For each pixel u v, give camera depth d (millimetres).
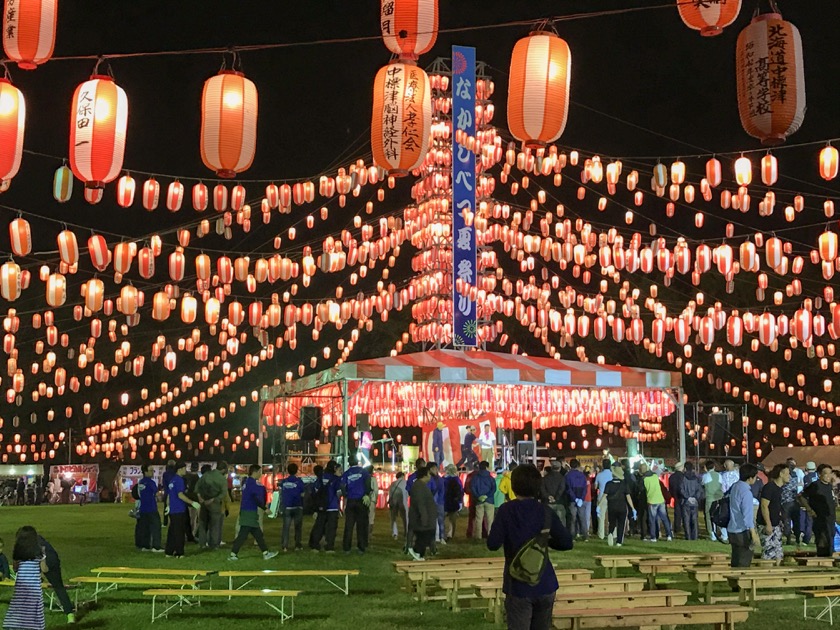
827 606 10562
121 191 16188
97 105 10758
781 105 9289
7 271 17906
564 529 6449
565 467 18469
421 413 28625
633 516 17844
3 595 11586
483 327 28078
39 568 8742
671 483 18484
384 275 28031
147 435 50031
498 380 23438
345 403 22297
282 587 12141
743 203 18844
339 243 22594
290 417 28469
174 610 10625
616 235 21984
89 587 12188
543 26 10711
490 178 28406
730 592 11570
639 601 8867
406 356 24656
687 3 9086
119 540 18312
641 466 18297
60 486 41375
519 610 6199
